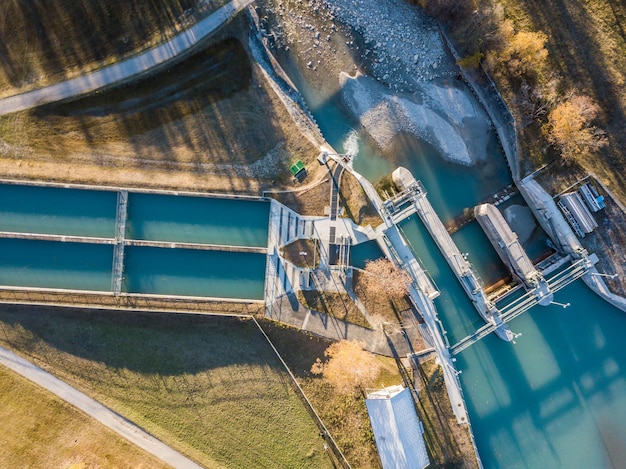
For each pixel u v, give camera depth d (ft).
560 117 141.28
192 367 137.08
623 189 148.36
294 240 141.08
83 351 135.23
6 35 138.31
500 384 150.30
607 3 146.00
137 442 134.82
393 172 150.20
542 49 141.69
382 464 131.13
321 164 143.64
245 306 138.31
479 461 142.31
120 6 139.33
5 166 136.36
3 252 136.46
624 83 145.59
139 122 141.18
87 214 138.41
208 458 136.36
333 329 140.26
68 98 139.54
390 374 140.26
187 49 141.79
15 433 131.85
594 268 149.28
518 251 145.18
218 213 141.49
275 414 137.90
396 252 143.64
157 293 138.72
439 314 148.36
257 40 145.28
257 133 143.64
